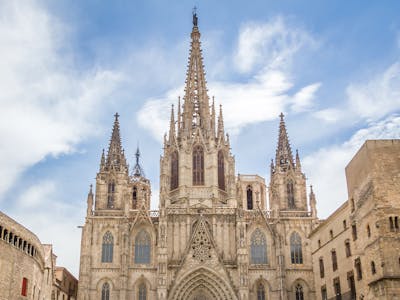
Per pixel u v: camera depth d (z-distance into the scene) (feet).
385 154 232.94
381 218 223.51
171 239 372.79
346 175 269.64
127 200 384.88
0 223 221.46
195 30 479.41
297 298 367.86
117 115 430.20
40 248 286.05
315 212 388.57
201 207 384.47
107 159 409.69
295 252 380.17
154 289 359.46
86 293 355.77
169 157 422.41
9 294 233.96
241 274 355.15
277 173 408.46
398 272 215.31
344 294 292.20
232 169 406.82
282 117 435.12
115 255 370.32
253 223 385.09
